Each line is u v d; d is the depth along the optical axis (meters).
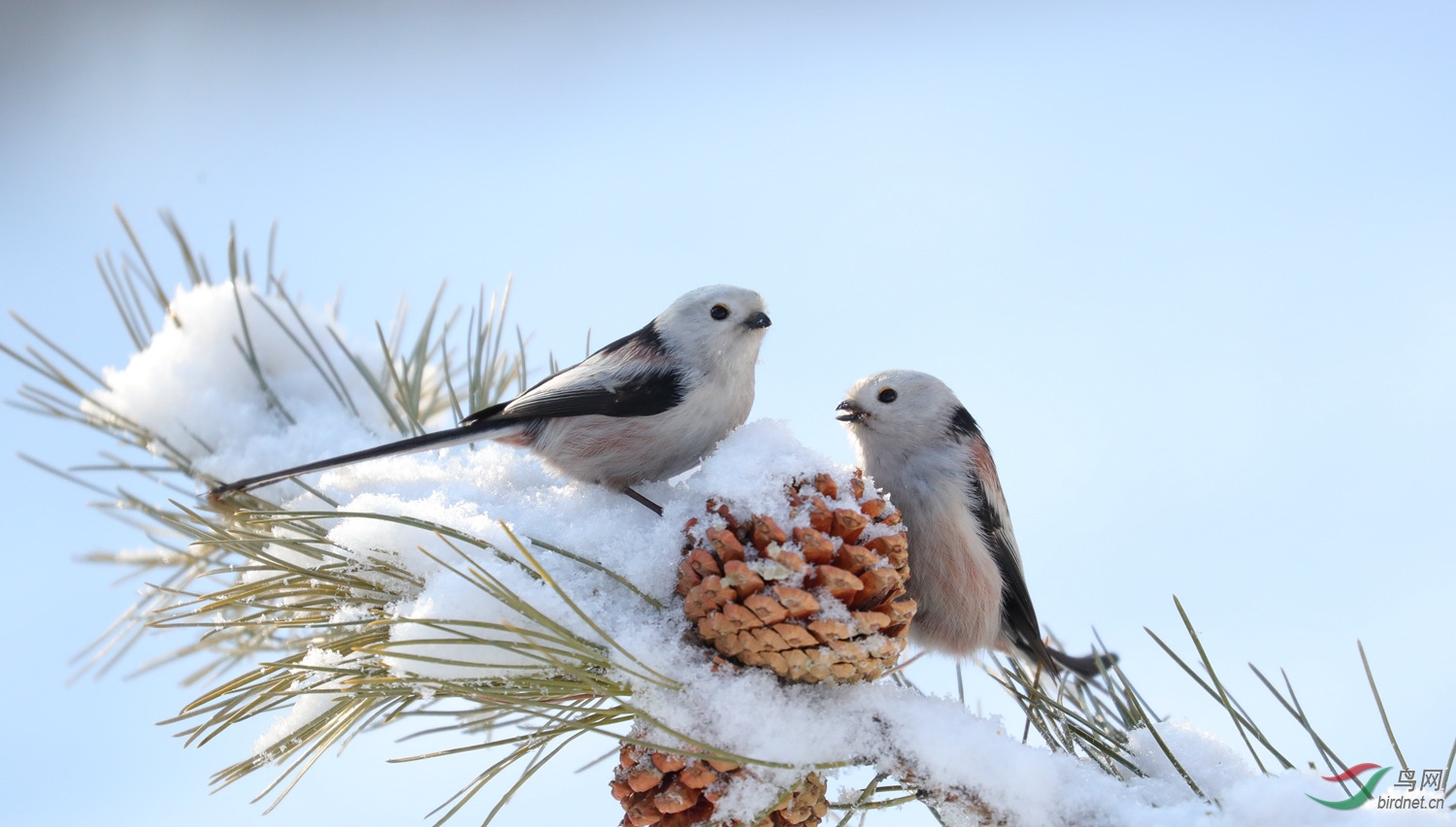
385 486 6.60
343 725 4.98
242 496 6.45
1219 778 4.84
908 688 5.61
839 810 4.89
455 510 5.75
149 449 6.97
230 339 7.52
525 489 7.13
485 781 4.78
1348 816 4.12
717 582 4.48
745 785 4.55
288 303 7.81
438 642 4.21
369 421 7.77
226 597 5.18
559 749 4.68
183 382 7.22
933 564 8.03
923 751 4.62
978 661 8.03
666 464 7.59
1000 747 4.62
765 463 4.91
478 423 7.28
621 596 5.11
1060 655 8.05
